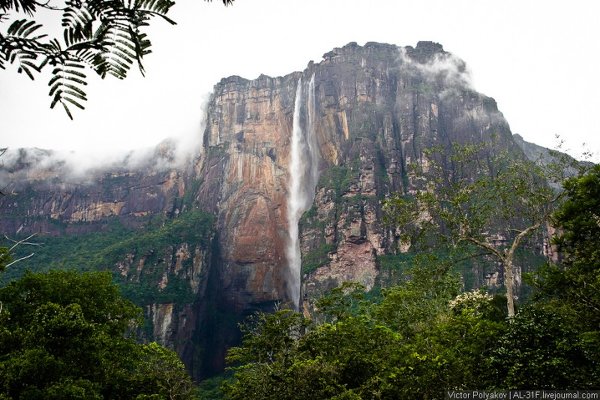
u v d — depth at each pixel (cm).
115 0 265
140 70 272
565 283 1828
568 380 1502
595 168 1914
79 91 262
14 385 1909
